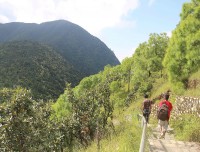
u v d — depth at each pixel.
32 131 14.02
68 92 25.95
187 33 23.31
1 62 154.25
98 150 14.98
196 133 12.26
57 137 21.20
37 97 127.19
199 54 20.97
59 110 57.88
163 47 49.94
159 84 46.50
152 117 25.00
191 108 18.70
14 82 133.75
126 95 56.12
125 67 63.12
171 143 11.00
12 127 12.63
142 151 5.79
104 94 25.27
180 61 25.50
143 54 51.28
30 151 13.39
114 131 18.59
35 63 166.12
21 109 13.00
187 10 26.92
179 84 26.89
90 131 23.61
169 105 12.77
